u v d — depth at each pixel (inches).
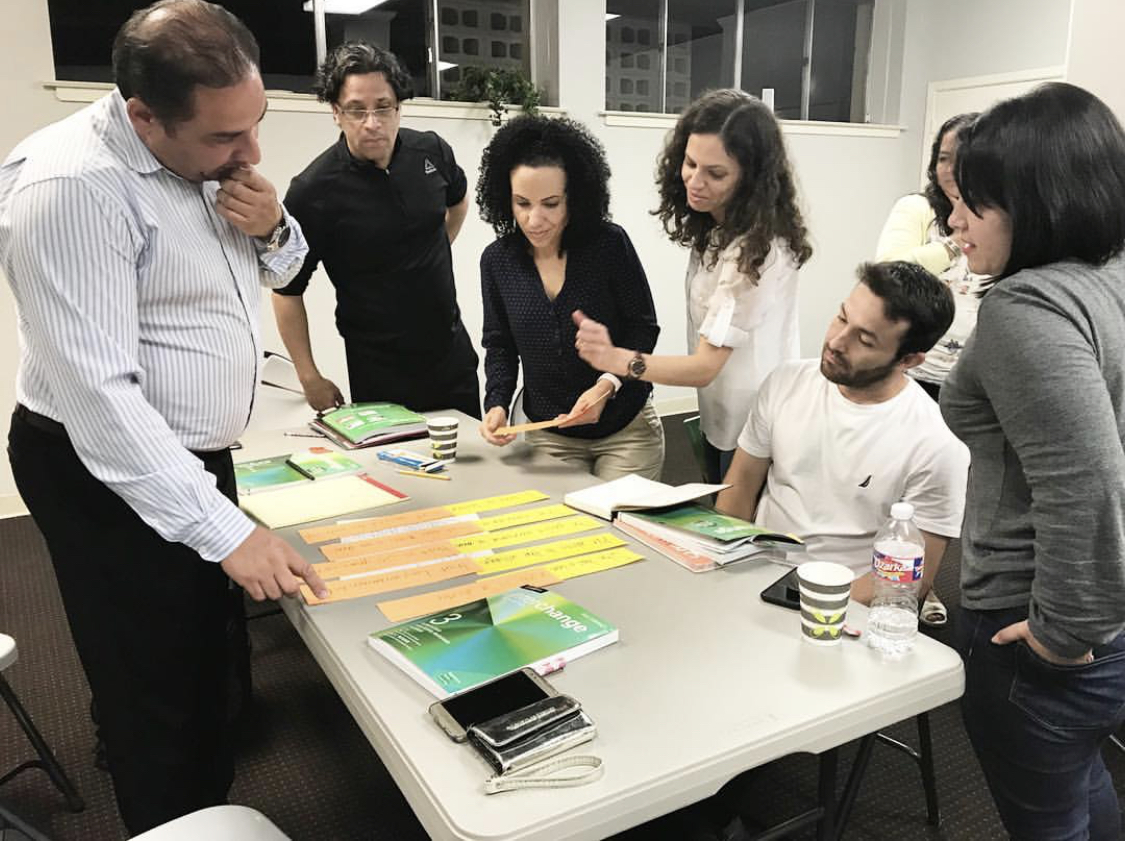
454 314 102.9
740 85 218.8
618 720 38.0
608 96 199.2
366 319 95.4
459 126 173.8
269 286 60.1
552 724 36.1
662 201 80.2
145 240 45.4
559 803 32.9
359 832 73.4
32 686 94.9
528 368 85.5
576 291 80.5
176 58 41.0
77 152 43.5
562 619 46.1
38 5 135.8
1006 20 212.7
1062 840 46.3
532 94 177.3
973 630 46.0
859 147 227.9
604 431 84.5
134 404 43.8
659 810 34.4
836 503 68.1
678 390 220.8
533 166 73.5
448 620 46.1
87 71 146.7
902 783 78.4
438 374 101.7
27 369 48.4
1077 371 36.3
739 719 38.1
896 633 44.2
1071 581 37.6
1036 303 37.5
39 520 50.3
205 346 49.5
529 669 40.7
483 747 34.9
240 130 44.3
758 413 73.0
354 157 88.5
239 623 81.3
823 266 230.5
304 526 62.4
